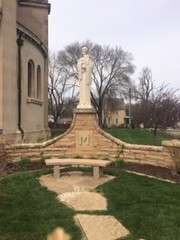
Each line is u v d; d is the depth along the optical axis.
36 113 22.20
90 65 11.77
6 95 16.44
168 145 9.75
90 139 11.63
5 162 9.64
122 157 11.27
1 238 4.81
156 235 4.90
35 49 21.83
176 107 17.86
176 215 5.71
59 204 6.39
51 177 9.03
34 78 21.77
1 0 16.27
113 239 4.82
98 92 54.34
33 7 26.08
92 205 6.38
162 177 9.11
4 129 16.16
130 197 6.84
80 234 5.00
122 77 54.81
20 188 7.66
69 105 56.19
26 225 5.31
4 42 16.33
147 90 57.09
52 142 11.57
